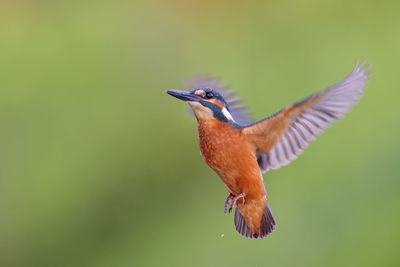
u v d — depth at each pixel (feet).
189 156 42.34
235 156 21.75
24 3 44.60
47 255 40.34
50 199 40.47
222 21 47.62
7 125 40.78
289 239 35.17
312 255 34.04
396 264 31.76
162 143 42.68
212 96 22.26
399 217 32.30
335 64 42.42
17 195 40.27
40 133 40.96
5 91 41.16
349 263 32.76
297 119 21.03
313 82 42.42
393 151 34.12
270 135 21.58
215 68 45.34
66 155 40.93
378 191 33.53
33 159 40.55
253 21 46.93
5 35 43.11
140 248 40.42
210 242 38.91
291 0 46.32
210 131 22.03
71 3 45.16
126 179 41.63
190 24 47.26
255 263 35.86
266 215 22.41
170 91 22.26
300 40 44.60
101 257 40.63
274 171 37.17
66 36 43.45
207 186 41.47
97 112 41.98
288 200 36.06
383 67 40.65
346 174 34.99
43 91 41.47
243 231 23.13
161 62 45.16
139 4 46.39
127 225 41.27
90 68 42.55
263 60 44.73
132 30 45.42
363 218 33.14
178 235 40.27
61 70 42.14
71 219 40.75
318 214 34.71
